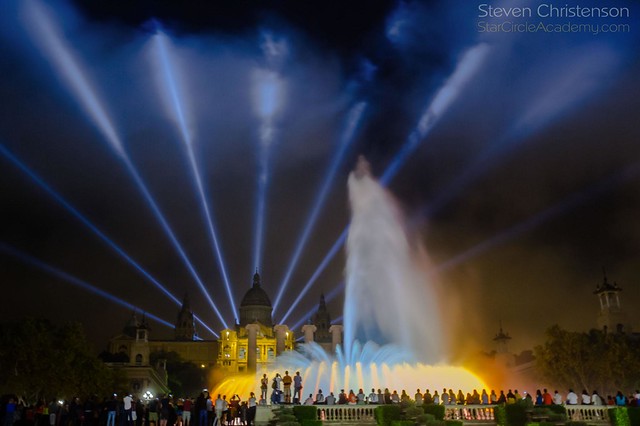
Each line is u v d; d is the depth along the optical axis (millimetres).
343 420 53406
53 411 54219
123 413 50062
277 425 48281
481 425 52000
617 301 151125
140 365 171875
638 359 112062
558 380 117688
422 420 47875
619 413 51719
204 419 50781
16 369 95375
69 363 102938
